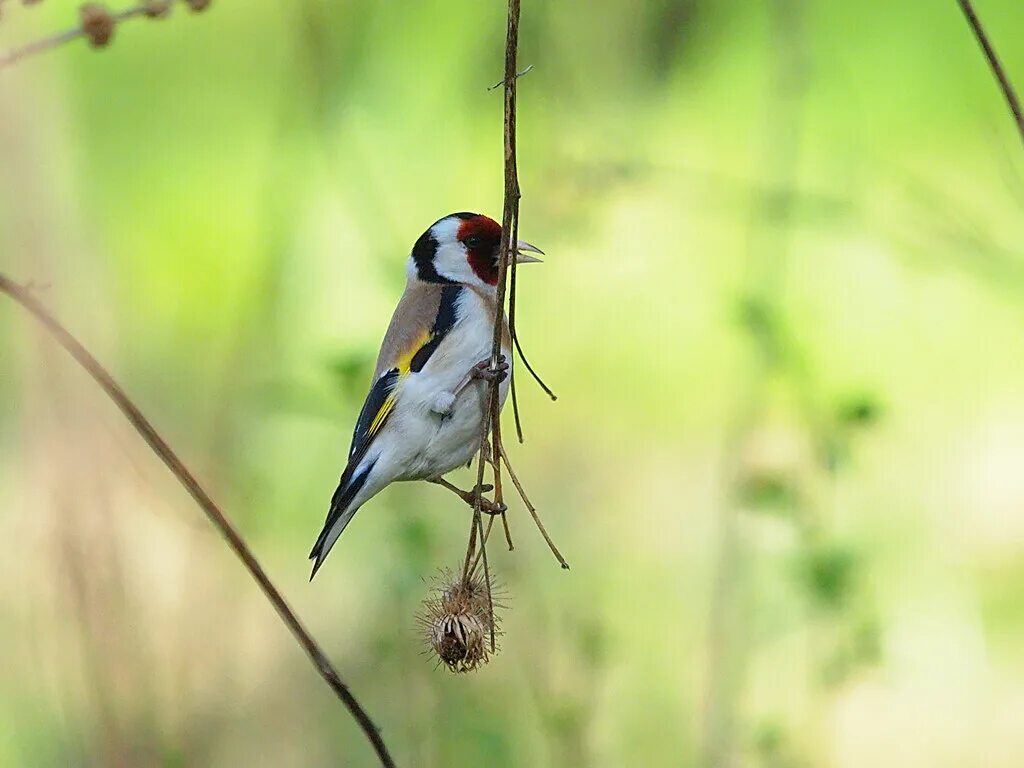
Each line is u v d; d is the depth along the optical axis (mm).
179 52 16828
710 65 15719
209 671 9609
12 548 9344
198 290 15734
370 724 5566
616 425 13656
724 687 9031
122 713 8555
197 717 9406
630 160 11156
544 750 9008
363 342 9789
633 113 15250
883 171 13062
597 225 11141
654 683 9742
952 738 9984
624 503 12602
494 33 14234
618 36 15641
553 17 13992
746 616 9242
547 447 13547
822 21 15906
